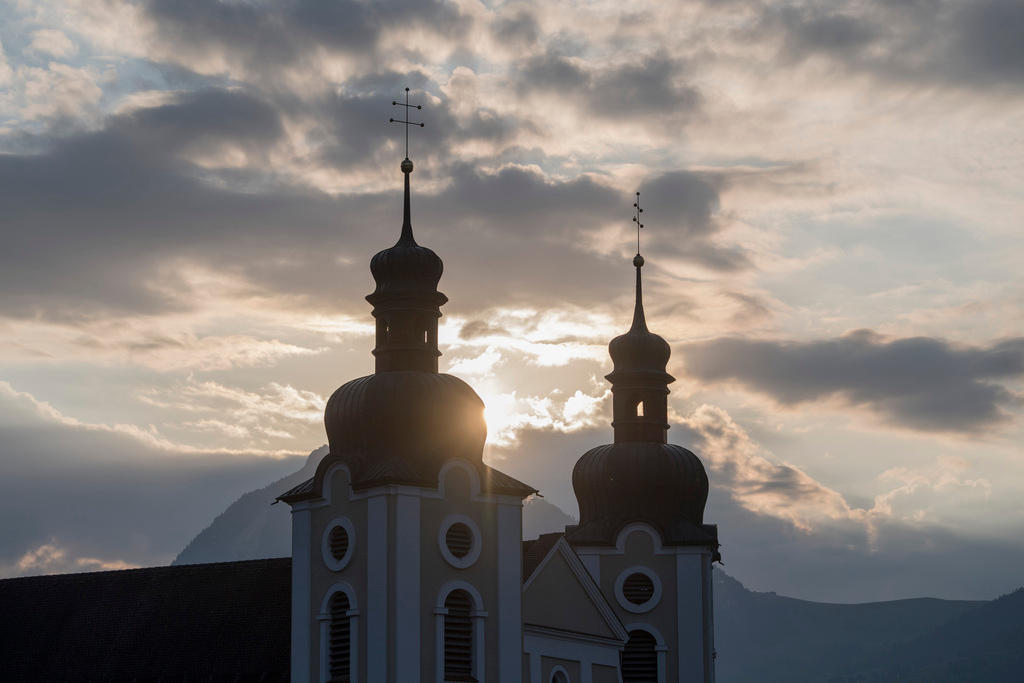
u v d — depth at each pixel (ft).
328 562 293.02
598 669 329.31
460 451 294.66
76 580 351.46
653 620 358.02
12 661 339.77
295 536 300.81
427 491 288.92
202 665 315.17
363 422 292.81
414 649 281.33
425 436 291.99
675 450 369.30
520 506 301.84
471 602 290.97
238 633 317.01
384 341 301.02
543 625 311.47
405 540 284.20
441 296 303.07
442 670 284.00
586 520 367.04
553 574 319.06
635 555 361.10
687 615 356.79
